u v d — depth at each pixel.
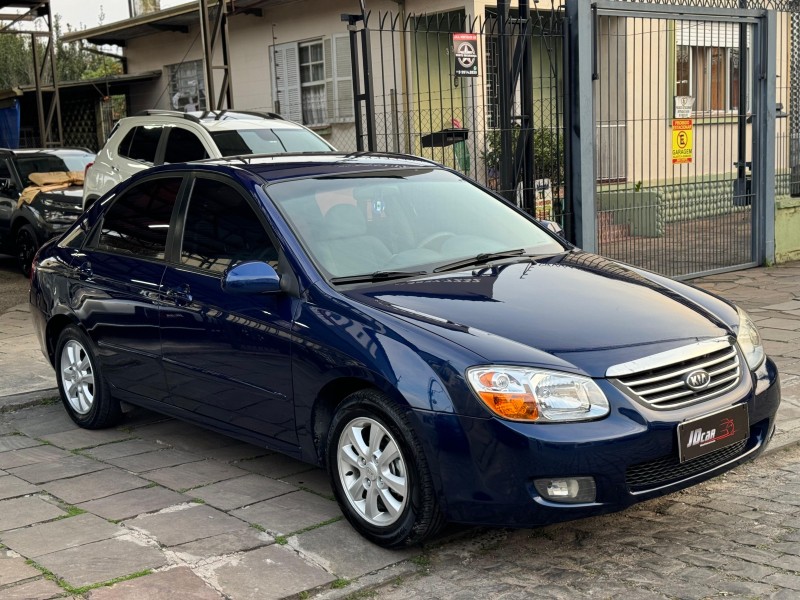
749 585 3.62
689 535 4.12
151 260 5.27
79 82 20.30
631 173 14.35
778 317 8.75
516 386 3.63
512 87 9.41
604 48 14.02
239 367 4.60
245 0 16.64
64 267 5.90
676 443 3.73
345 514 4.18
